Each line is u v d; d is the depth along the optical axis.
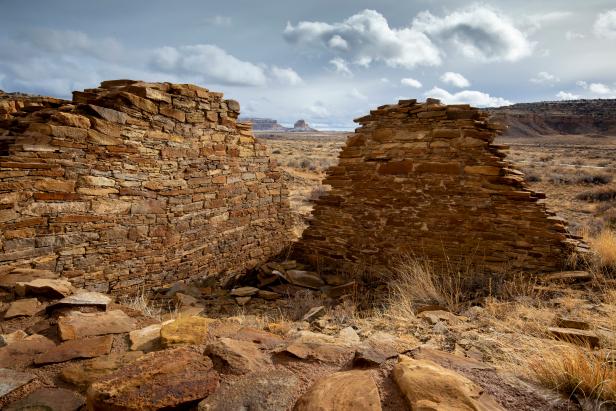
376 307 5.70
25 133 4.98
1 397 2.19
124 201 5.99
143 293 6.16
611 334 3.76
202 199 7.41
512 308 4.82
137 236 6.22
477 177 7.19
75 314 3.41
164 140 6.61
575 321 4.02
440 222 7.53
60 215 5.18
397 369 2.35
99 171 5.62
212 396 2.15
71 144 5.27
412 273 6.93
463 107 7.36
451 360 2.69
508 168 7.29
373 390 2.14
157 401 2.01
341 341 3.20
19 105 6.59
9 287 3.99
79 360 2.66
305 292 7.21
